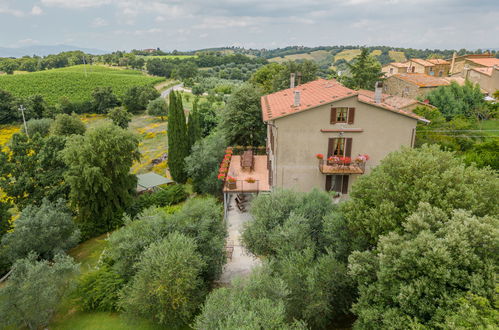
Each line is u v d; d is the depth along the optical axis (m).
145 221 18.19
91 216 27.41
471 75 57.91
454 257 9.84
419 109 38.38
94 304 17.75
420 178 13.17
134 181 30.16
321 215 16.73
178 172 35.53
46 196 27.30
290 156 23.39
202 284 16.72
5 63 156.88
